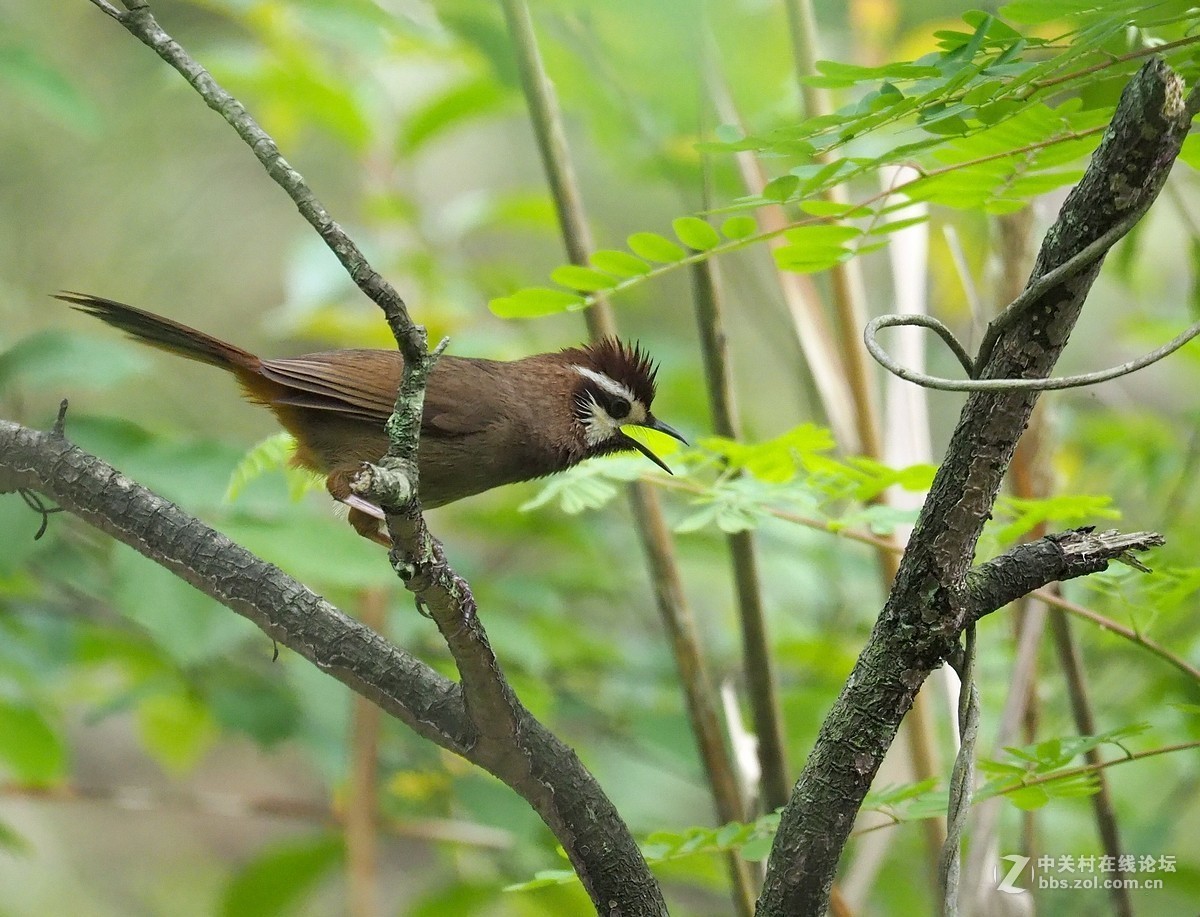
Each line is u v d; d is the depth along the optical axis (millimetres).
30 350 9914
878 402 9883
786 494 7391
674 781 12484
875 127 5531
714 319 7941
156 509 5973
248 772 18156
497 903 11164
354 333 12656
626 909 5516
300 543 9219
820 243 6594
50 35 17391
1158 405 14094
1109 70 5559
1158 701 9977
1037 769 6043
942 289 12469
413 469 5043
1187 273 13258
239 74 12211
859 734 5035
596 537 12773
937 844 8414
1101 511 7246
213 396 16359
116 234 17547
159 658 10609
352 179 18016
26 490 6254
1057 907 10188
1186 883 10000
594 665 12023
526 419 9695
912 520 7199
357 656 5730
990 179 6352
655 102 10844
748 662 7664
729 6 9625
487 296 13594
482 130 19984
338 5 11312
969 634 5098
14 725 10375
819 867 5094
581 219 8023
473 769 10984
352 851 10086
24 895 16953
